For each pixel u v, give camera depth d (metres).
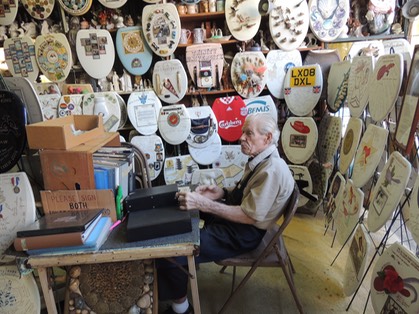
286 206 1.25
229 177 2.63
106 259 0.98
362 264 1.43
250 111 2.57
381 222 1.32
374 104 1.61
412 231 1.14
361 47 2.39
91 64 2.50
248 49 2.58
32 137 1.09
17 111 1.21
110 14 2.56
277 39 2.47
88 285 1.17
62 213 1.10
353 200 1.74
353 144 1.89
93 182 1.10
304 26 2.44
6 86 1.28
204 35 2.60
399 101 1.52
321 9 2.40
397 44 2.35
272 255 1.33
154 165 2.59
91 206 1.12
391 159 1.38
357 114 1.89
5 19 2.47
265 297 1.61
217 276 1.81
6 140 1.23
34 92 1.31
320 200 2.51
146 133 2.56
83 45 2.46
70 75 2.73
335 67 2.35
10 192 1.25
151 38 2.46
